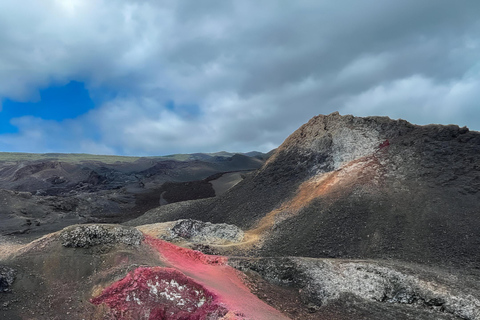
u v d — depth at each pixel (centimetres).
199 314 1975
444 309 2103
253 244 3759
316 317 2206
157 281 2069
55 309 1872
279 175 5478
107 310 1883
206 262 2858
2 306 1811
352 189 4019
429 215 3253
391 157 4312
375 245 3127
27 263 2158
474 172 3606
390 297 2305
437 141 4228
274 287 2603
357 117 5366
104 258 2281
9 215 5350
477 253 2714
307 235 3600
